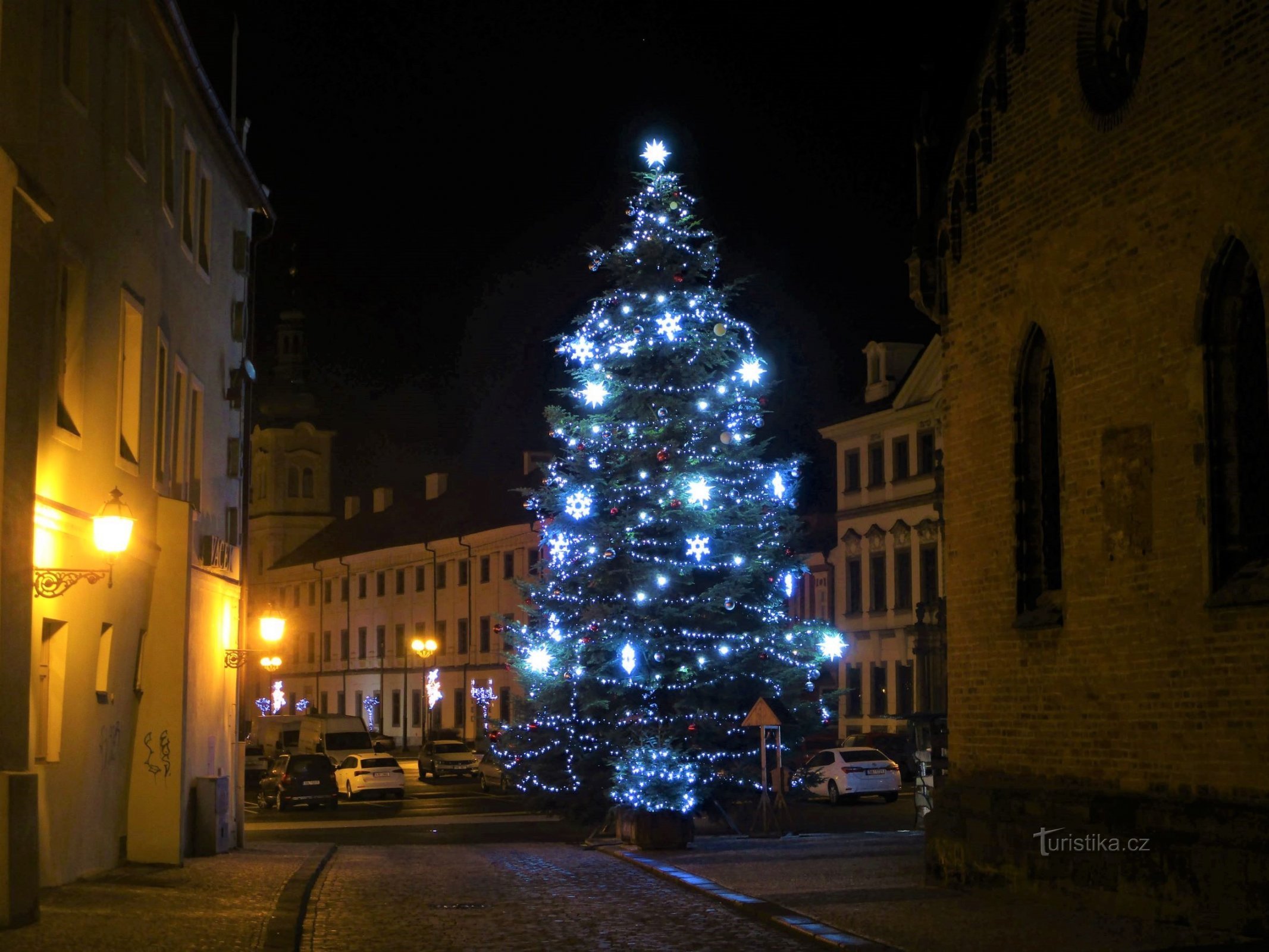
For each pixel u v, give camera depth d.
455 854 25.92
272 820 41.59
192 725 23.38
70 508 16.67
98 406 18.20
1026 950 12.53
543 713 27.41
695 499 26.58
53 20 16.30
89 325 17.77
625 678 26.59
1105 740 15.05
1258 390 13.51
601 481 27.00
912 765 45.12
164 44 21.73
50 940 12.87
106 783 19.11
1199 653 13.66
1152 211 14.53
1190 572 13.81
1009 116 17.27
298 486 116.44
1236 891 12.77
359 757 49.91
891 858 21.42
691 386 27.56
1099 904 14.59
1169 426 14.20
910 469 59.12
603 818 27.84
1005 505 17.23
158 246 21.70
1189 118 13.98
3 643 13.77
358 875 21.05
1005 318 17.28
